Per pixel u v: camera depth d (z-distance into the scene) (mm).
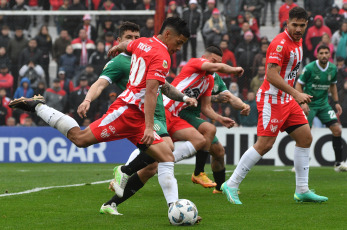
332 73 38094
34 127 50656
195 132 24531
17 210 20406
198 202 22875
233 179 22500
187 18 51438
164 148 17719
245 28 50438
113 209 19312
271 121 21906
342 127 46969
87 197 24469
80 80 49781
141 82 17844
